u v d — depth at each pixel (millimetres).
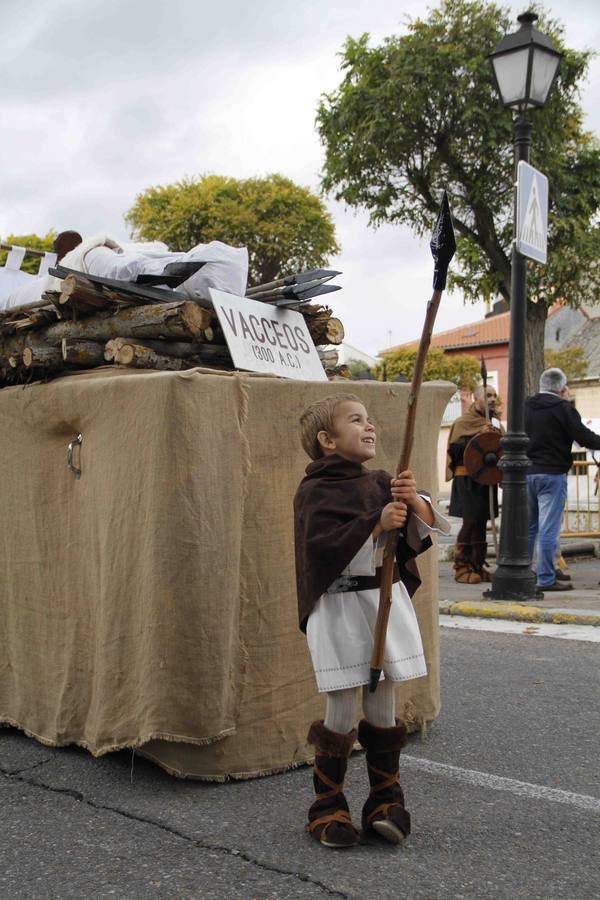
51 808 3367
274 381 3711
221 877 2795
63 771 3744
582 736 4234
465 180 21312
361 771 3742
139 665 3545
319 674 2930
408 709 4133
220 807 3344
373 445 3041
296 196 38906
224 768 3584
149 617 3490
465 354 52219
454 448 9062
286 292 4355
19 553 4164
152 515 3482
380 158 21250
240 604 3609
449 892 2691
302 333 4414
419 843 3047
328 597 2967
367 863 2885
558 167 20766
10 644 4230
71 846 3041
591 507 13680
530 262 20797
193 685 3477
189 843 3043
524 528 7867
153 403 3494
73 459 3881
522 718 4523
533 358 21859
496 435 8797
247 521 3635
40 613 4066
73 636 3904
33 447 4086
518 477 7879
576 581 9086
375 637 2877
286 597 3719
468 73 20359
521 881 2771
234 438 3574
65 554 3947
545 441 8219
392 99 20562
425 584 4234
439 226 2672
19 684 4180
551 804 3410
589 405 37031
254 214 38438
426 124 20953
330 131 21734
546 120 20484
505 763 3873
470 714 4602
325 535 2914
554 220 20578
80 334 4090
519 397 7871
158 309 3887
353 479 3008
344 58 21297
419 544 2912
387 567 2865
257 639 3646
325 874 2805
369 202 21891
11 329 4297
